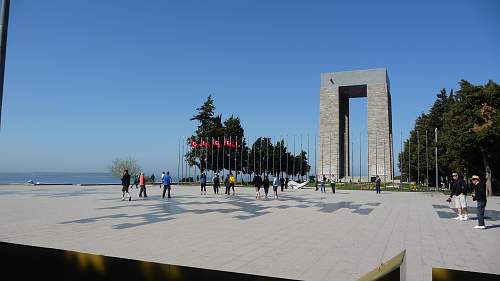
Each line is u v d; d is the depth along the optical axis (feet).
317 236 40.57
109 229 44.50
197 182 258.37
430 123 241.55
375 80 294.87
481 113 129.80
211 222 51.44
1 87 29.43
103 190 137.80
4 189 144.15
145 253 31.45
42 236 39.63
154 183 219.61
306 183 237.86
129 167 293.23
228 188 120.06
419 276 25.16
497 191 146.82
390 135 289.12
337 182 268.41
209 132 284.82
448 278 10.86
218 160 261.24
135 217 56.44
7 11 30.30
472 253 32.81
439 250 34.01
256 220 54.13
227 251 32.40
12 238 38.24
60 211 64.34
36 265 12.21
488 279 10.37
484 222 53.06
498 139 125.08
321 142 303.07
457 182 58.23
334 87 304.30
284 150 321.52
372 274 10.05
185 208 71.05
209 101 295.28
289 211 67.82
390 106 332.39
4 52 29.86
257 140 317.83
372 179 273.75
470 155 134.92
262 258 29.84
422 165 218.59
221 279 9.75
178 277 10.13
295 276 24.68
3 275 12.84
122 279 10.78
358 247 34.76
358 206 80.33
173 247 34.01
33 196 103.45
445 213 67.36
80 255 11.46
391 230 45.68
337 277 24.52
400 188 191.21
